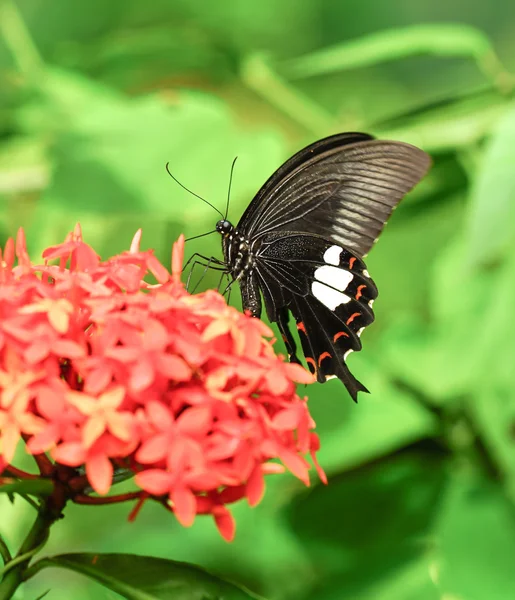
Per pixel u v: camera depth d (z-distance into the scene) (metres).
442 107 1.01
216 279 1.03
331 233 0.94
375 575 0.97
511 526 0.97
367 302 0.93
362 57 1.01
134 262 0.89
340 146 0.94
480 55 1.00
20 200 1.02
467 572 0.96
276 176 0.94
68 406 0.86
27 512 0.97
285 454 0.87
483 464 0.99
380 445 0.98
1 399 0.86
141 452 0.86
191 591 0.88
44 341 0.86
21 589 0.90
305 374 0.88
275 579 1.02
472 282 1.01
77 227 0.90
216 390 0.87
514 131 0.95
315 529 0.98
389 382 1.00
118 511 1.02
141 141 0.98
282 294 0.94
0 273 0.88
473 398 0.99
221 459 0.86
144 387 0.86
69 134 0.98
